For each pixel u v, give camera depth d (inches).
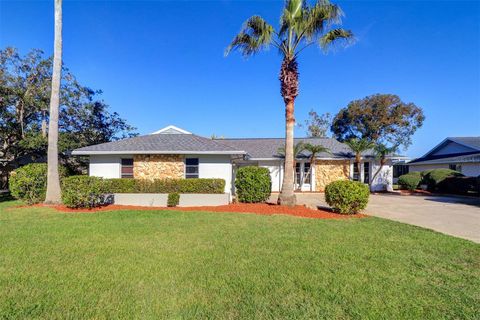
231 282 175.9
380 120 1483.8
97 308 143.7
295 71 494.0
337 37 479.2
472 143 1051.9
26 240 269.1
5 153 801.6
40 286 168.4
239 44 496.1
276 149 1000.2
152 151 626.5
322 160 948.0
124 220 371.9
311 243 265.0
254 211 454.9
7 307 143.8
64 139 781.9
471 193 850.1
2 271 190.9
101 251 235.3
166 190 586.9
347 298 156.5
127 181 589.0
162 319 134.4
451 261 219.8
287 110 499.5
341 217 418.6
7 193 776.3
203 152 621.9
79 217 393.1
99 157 663.1
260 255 228.1
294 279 181.3
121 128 1011.3
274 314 139.4
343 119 1615.4
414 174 1008.9
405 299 155.7
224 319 134.8
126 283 173.3
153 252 233.5
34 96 752.3
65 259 215.2
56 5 531.2
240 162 924.0
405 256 229.9
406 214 472.7
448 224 383.2
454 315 139.6
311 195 829.2
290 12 471.8
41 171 550.9
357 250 244.2
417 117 1487.5
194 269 197.0
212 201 553.6
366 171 979.9
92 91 919.7
